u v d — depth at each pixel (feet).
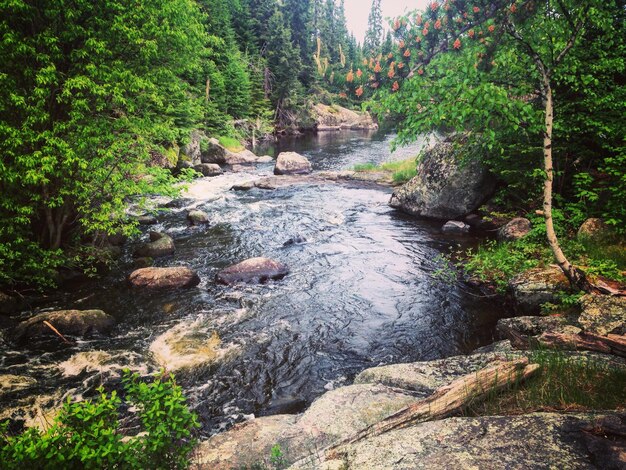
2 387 20.03
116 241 42.55
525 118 21.21
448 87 21.42
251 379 21.24
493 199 51.29
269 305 29.99
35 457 9.36
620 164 29.32
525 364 14.23
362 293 32.09
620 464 8.72
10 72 28.43
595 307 18.16
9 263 29.68
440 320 27.78
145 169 37.35
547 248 31.17
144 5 32.86
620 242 28.43
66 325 25.39
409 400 15.14
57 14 29.01
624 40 30.63
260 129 165.58
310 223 51.98
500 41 19.44
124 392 19.99
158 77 37.29
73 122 29.94
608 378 13.23
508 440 9.92
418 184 55.88
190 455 12.31
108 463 9.69
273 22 195.42
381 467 9.37
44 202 30.78
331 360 23.13
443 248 42.50
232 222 52.13
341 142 155.63
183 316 28.17
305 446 12.53
